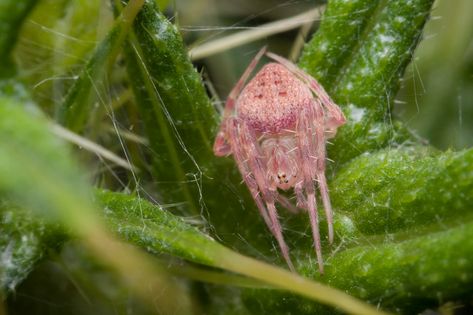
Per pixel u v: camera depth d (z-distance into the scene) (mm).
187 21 96
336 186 80
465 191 74
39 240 75
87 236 70
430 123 92
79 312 85
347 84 82
